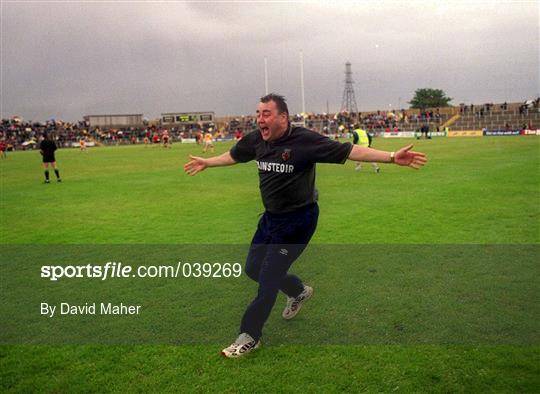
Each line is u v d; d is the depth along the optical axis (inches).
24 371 156.3
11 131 2876.5
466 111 2753.4
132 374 152.8
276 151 168.7
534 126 2404.0
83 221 395.5
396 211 400.2
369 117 3078.2
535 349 162.1
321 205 437.4
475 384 142.1
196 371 153.7
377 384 143.3
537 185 524.7
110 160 1226.0
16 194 571.5
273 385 144.2
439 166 762.2
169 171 852.6
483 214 377.1
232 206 458.6
